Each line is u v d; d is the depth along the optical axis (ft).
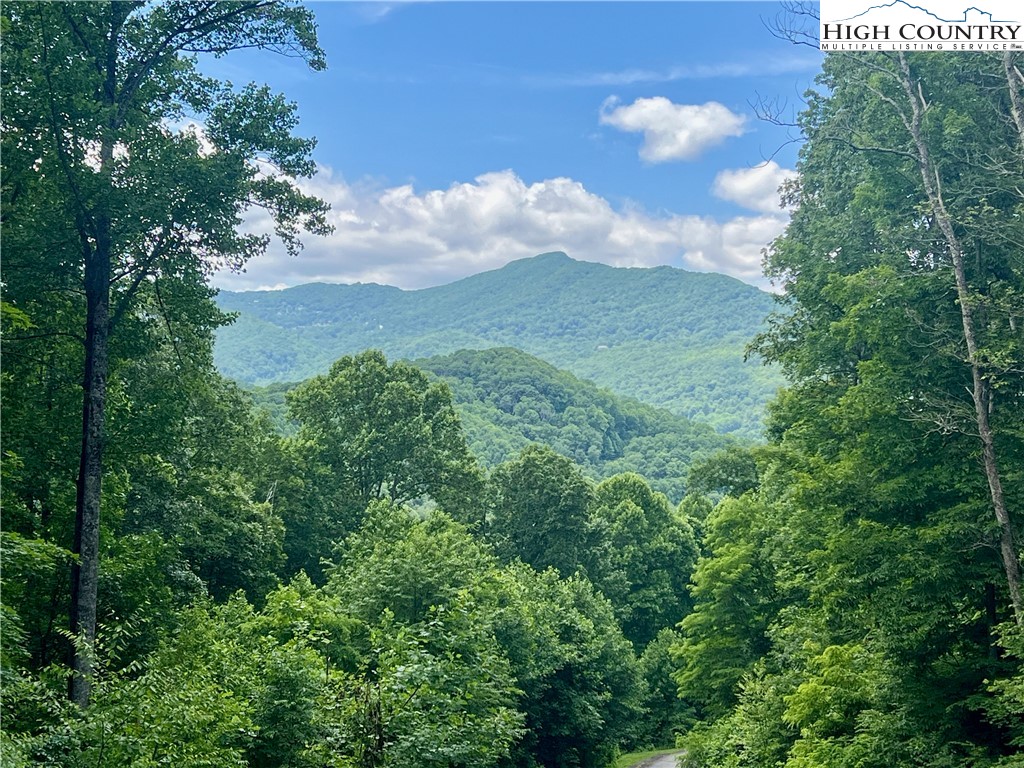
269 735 53.01
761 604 121.19
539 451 204.54
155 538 73.00
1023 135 59.11
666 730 203.31
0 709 38.52
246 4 61.98
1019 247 60.49
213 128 62.75
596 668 156.46
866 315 65.62
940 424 59.31
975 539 57.57
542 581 153.79
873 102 71.20
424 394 184.55
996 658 58.75
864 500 63.41
